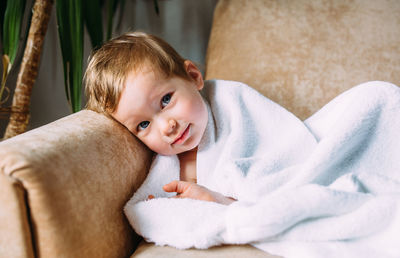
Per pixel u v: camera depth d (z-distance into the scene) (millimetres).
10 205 454
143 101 692
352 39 992
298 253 517
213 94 872
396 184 587
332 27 1011
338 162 688
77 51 1012
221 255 542
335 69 982
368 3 1007
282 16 1046
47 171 466
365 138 710
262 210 520
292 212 515
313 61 998
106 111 732
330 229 523
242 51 1051
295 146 759
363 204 528
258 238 532
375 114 701
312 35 1015
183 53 1511
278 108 846
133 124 717
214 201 660
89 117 701
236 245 569
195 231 561
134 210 611
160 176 733
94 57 790
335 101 795
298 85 995
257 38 1046
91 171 543
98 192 547
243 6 1092
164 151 749
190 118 729
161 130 708
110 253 567
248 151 798
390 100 700
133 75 697
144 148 774
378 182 595
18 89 1053
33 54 1041
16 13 990
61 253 481
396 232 499
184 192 676
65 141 542
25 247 469
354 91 742
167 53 764
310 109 982
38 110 1544
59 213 471
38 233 472
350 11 1011
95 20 1114
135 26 1491
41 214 461
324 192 520
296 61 1005
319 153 662
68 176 495
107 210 566
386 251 504
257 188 675
